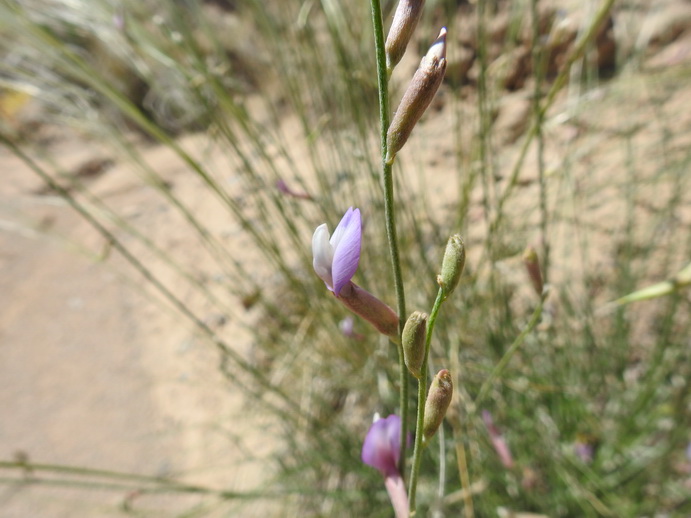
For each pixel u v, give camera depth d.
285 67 0.20
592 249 0.22
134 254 0.32
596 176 0.23
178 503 0.21
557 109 0.24
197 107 0.20
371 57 0.18
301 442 0.21
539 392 0.17
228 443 0.22
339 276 0.06
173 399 0.25
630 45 0.26
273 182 0.19
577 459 0.17
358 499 0.19
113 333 0.28
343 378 0.21
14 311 0.30
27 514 0.21
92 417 0.25
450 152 0.26
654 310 0.20
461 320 0.18
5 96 0.41
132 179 0.38
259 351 0.24
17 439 0.24
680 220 0.21
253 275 0.27
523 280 0.21
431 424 0.06
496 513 0.16
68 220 0.36
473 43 0.25
